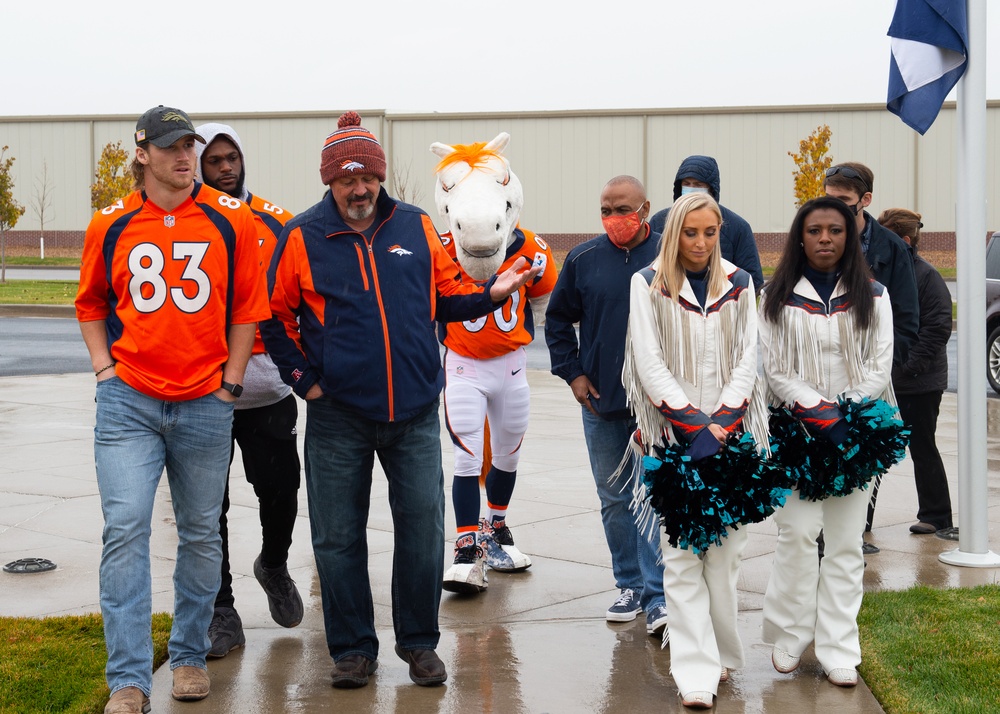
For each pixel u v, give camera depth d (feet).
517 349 18.92
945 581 18.37
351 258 13.55
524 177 137.49
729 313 13.70
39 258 147.02
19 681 13.34
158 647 14.96
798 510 14.03
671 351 13.64
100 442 12.84
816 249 14.29
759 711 13.17
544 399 42.11
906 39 19.22
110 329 13.07
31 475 27.02
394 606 14.29
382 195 13.99
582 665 14.75
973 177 19.21
